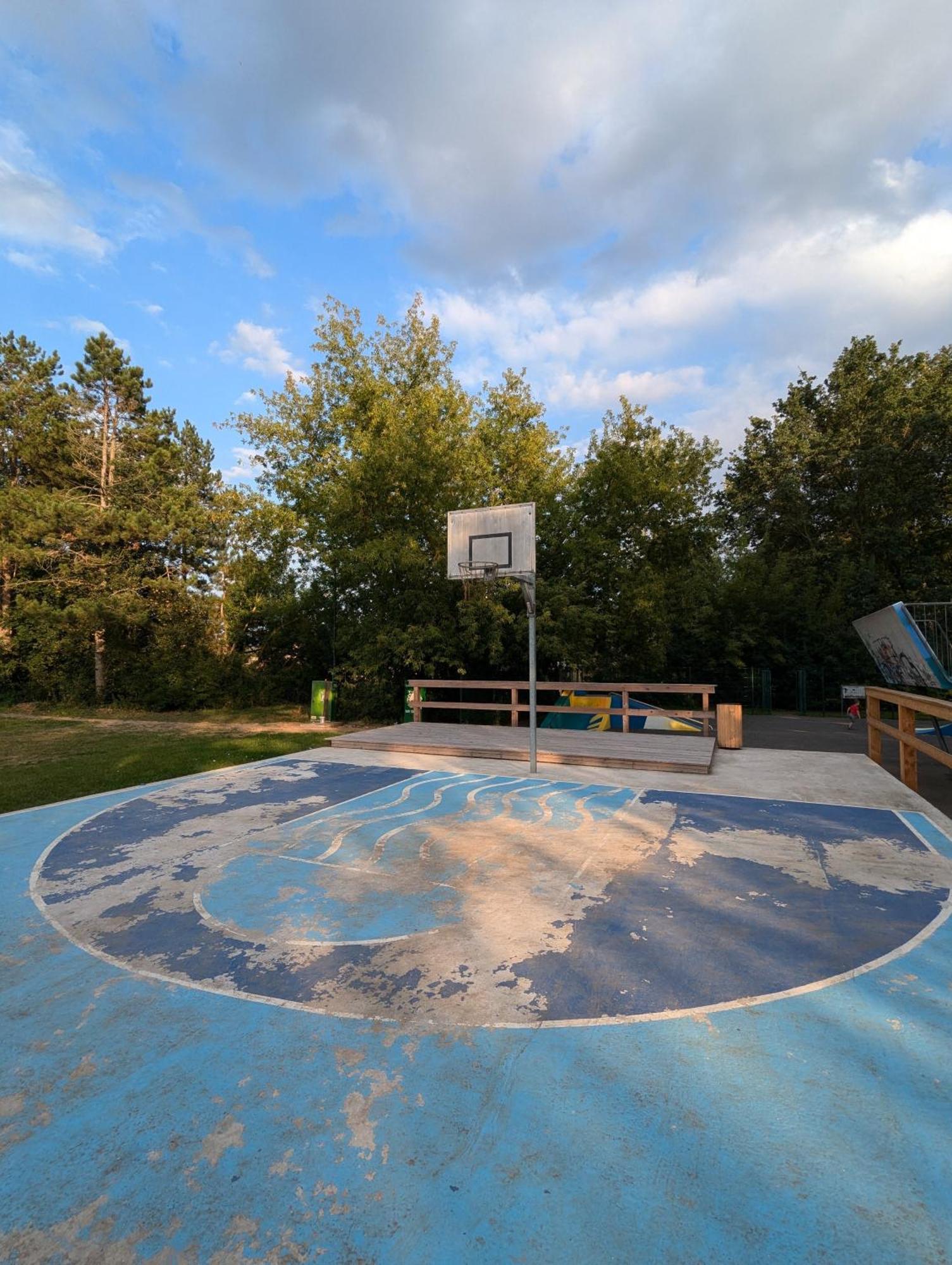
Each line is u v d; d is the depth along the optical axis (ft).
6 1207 6.40
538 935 12.41
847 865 16.39
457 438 50.16
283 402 62.54
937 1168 6.75
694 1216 6.18
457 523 30.55
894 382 88.99
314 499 54.90
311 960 11.52
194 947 12.04
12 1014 9.86
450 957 11.56
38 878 15.87
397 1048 8.90
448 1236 6.00
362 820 20.94
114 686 70.38
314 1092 8.01
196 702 67.51
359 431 55.01
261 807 22.76
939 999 10.12
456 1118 7.52
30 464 72.79
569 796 24.17
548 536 52.54
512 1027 9.36
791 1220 6.13
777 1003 10.02
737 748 35.63
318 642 63.62
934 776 28.99
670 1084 8.11
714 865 16.48
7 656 73.20
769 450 93.40
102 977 10.96
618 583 55.57
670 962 11.32
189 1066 8.55
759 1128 7.34
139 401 76.89
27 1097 7.98
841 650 70.49
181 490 70.54
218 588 75.36
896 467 81.71
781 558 77.56
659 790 25.20
